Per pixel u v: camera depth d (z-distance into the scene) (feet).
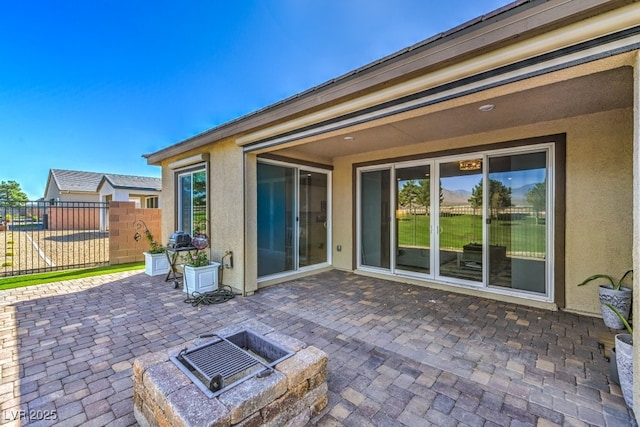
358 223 23.32
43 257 31.40
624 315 11.96
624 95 11.59
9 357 10.11
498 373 9.23
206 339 8.50
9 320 13.37
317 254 23.99
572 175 14.40
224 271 18.84
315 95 12.63
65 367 9.52
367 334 12.07
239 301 16.35
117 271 24.04
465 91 9.06
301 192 22.65
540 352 10.54
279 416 6.48
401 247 20.93
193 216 22.66
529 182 15.84
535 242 15.67
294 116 14.10
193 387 6.23
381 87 10.80
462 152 17.79
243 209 17.49
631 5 6.45
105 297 16.96
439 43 8.89
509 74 8.23
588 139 13.98
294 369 6.95
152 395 6.38
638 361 6.78
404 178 20.70
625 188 13.26
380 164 21.63
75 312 14.48
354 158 23.31
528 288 15.90
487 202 17.10
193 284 17.44
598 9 6.71
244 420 5.78
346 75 11.16
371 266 22.74
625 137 13.21
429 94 9.82
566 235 14.60
